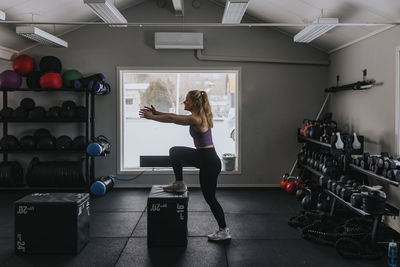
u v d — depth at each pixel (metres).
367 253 3.08
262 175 6.01
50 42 5.08
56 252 3.11
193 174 5.95
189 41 5.67
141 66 5.88
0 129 5.86
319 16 4.53
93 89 5.31
